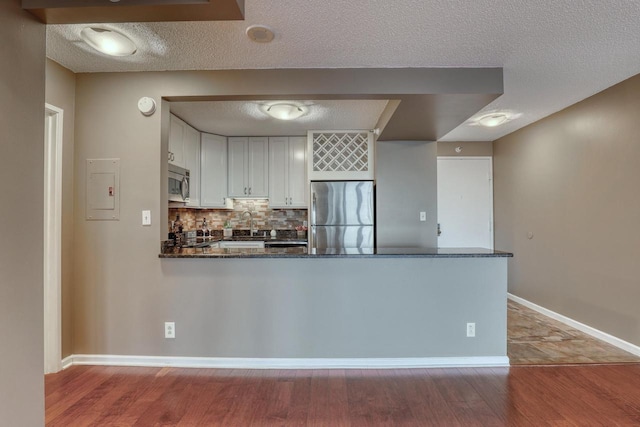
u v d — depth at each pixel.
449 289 2.59
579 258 3.39
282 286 2.58
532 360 2.70
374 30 1.98
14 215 1.42
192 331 2.58
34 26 1.52
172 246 3.12
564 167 3.58
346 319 2.58
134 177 2.55
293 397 2.16
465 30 1.98
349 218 4.09
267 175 4.61
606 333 3.07
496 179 4.98
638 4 1.74
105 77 2.55
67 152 2.51
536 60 2.38
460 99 2.57
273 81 2.49
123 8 1.47
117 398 2.14
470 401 2.11
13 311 1.42
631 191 2.79
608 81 2.81
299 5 1.74
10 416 1.41
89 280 2.59
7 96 1.39
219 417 1.95
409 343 2.59
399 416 1.96
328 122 3.89
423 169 3.98
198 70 2.51
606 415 1.96
